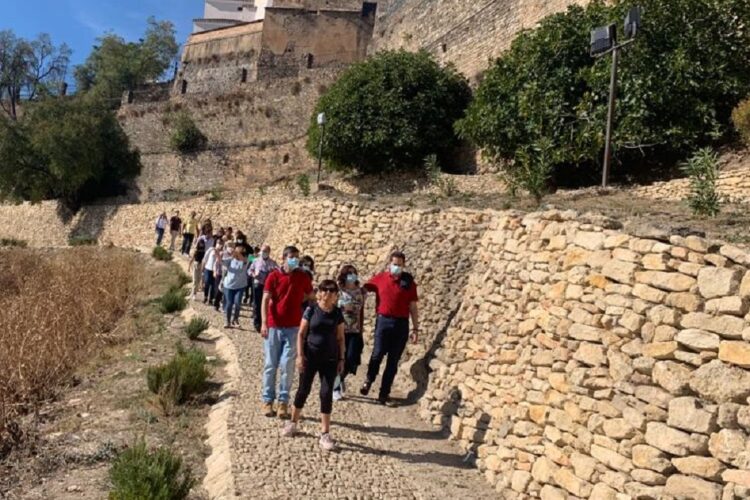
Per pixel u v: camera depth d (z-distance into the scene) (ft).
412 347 31.22
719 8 45.65
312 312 21.29
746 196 35.40
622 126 45.06
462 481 20.62
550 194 43.34
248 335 35.35
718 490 14.02
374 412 26.04
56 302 37.88
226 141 127.95
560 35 51.49
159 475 16.06
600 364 18.11
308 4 153.07
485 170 69.46
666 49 45.57
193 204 92.73
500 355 23.47
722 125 44.86
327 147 75.10
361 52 141.79
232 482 17.08
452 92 76.79
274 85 126.52
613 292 18.43
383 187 72.74
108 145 123.13
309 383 21.09
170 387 24.73
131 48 182.09
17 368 26.27
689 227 19.22
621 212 27.63
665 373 15.90
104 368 30.25
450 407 25.23
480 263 29.32
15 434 21.86
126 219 107.24
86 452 20.24
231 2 191.21
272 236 53.06
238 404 23.61
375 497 17.93
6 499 17.56
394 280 27.43
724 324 15.03
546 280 22.20
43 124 118.42
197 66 155.43
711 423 14.57
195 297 48.44
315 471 18.76
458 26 89.45
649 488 15.37
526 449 19.92
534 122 50.88
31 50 183.01
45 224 126.41
